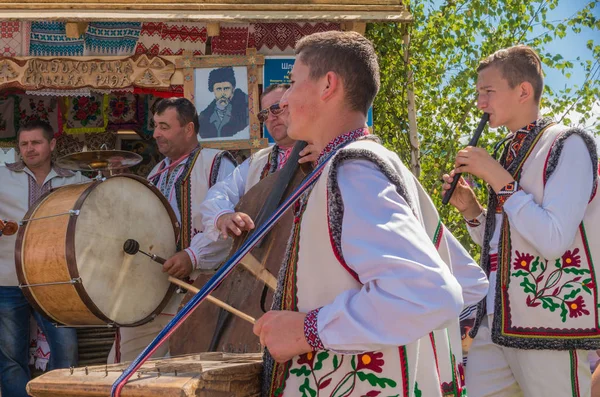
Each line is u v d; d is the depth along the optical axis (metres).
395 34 6.20
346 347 1.51
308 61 1.80
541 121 2.85
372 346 1.49
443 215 6.84
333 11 5.12
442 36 7.03
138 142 7.04
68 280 3.40
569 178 2.64
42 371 4.67
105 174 4.05
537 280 2.71
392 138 6.50
